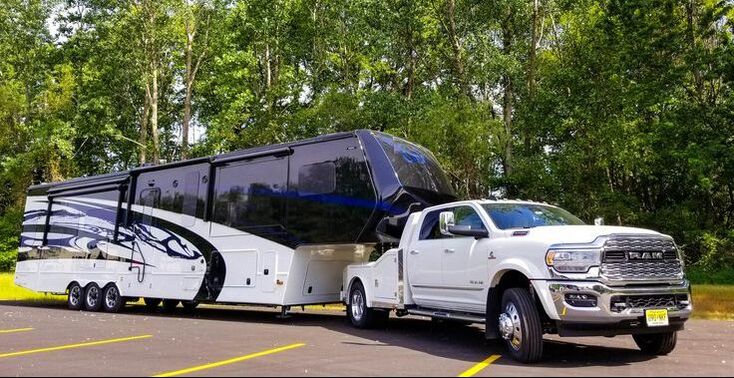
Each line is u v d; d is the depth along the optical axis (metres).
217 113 37.78
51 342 10.45
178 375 7.09
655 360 8.04
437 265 9.59
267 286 13.86
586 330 7.22
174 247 16.22
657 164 24.08
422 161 12.92
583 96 23.23
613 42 23.14
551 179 24.22
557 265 7.41
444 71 31.09
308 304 13.78
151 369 7.55
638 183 27.98
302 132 27.83
